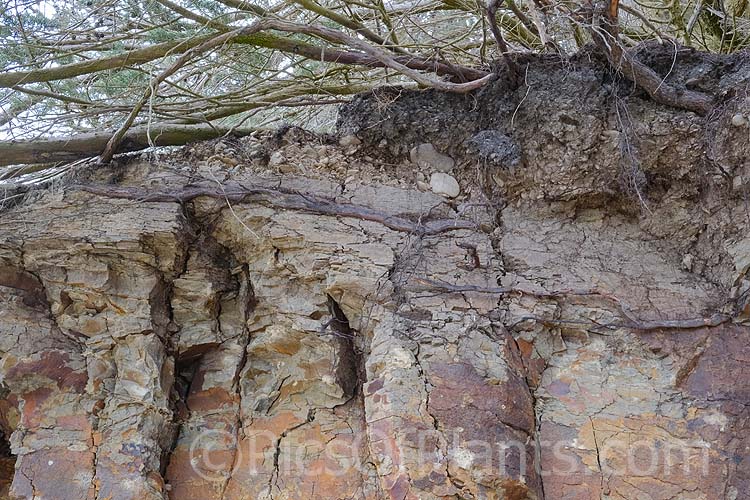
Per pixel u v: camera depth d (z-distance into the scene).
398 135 3.27
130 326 2.92
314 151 3.21
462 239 3.07
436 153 3.27
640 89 3.12
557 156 3.12
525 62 3.20
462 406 2.72
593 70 3.14
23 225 2.97
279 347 3.01
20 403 2.88
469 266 3.00
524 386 2.85
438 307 2.90
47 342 2.91
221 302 3.09
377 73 3.72
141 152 3.14
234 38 3.21
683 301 2.99
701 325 2.94
